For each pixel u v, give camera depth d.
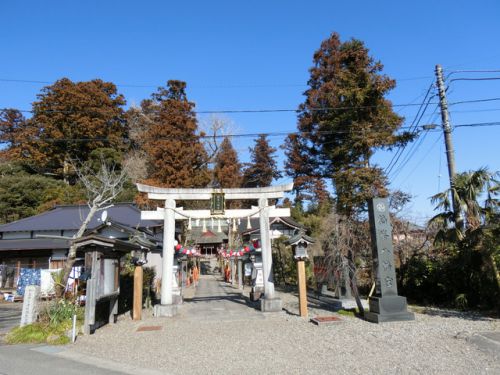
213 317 11.82
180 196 13.54
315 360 6.40
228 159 36.25
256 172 43.16
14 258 20.14
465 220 10.92
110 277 10.53
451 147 12.23
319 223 23.06
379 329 8.86
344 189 18.39
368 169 18.20
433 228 13.48
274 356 6.72
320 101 26.53
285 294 18.17
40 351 7.38
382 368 5.82
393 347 7.11
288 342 7.88
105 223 15.38
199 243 47.97
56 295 10.40
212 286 27.55
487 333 7.73
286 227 23.91
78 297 10.58
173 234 13.24
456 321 9.38
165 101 30.84
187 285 27.23
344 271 12.91
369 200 10.99
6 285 19.75
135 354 7.08
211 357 6.74
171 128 29.81
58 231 20.73
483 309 10.83
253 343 7.86
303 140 29.48
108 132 36.50
